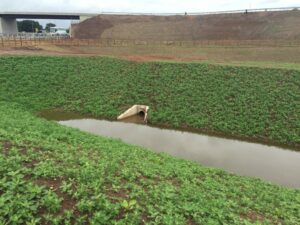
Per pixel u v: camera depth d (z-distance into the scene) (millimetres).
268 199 11734
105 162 11906
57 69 32125
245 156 19594
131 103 27375
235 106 25094
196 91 27578
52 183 8914
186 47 48906
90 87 29719
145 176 11469
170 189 10055
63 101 27797
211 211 8938
